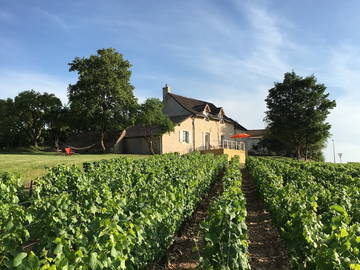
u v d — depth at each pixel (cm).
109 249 339
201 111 3247
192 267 575
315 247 387
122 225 415
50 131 4266
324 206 621
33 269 255
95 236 359
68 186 796
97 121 2692
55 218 404
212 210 504
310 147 4231
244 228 441
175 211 621
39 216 455
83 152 3030
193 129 3116
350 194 664
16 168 1370
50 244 348
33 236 436
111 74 2653
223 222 425
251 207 1075
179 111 3262
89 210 473
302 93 3591
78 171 950
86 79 2580
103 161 1273
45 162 1596
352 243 349
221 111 3575
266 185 955
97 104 2611
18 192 743
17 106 3825
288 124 3584
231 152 3138
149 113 2522
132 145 2925
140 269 450
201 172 1027
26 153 2730
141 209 487
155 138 2777
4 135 4031
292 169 1285
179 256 624
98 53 2742
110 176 888
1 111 3872
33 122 3988
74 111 2678
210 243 414
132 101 2702
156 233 496
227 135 3650
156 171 968
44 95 3900
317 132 3497
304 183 893
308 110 3584
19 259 256
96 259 302
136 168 1086
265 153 4572
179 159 1609
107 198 556
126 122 2652
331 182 1044
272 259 620
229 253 398
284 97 3756
